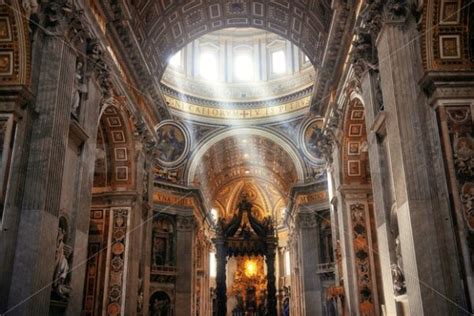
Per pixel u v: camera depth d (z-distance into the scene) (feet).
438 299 27.22
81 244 38.63
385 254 36.01
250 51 121.90
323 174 106.52
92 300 52.65
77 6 37.91
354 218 54.34
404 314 33.60
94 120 42.50
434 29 30.66
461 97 29.53
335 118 57.21
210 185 134.41
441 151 29.07
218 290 109.29
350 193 55.21
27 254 30.19
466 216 27.27
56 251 34.78
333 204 61.26
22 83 31.81
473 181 27.96
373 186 38.83
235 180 149.07
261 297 146.61
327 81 59.41
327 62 56.29
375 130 37.91
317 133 108.88
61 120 34.40
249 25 75.87
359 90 45.73
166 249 103.35
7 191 30.09
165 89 109.29
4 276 28.89
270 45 120.16
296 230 113.80
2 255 28.96
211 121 114.83
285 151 112.78
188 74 115.44
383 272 36.58
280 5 68.69
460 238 26.86
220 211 151.23
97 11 44.24
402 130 31.01
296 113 112.68
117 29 49.16
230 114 116.06
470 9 30.19
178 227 105.29
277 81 116.78
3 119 30.86
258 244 114.42
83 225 39.24
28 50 32.55
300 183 108.88
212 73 119.55
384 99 34.27
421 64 31.42
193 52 117.60
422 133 30.71
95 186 56.29
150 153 65.41
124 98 53.26
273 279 111.34
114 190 55.88
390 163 35.86
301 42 73.36
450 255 27.61
